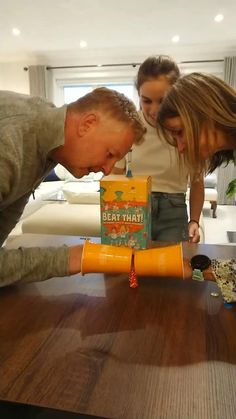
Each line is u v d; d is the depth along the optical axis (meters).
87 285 0.69
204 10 3.05
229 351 0.48
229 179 4.46
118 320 0.56
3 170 0.57
